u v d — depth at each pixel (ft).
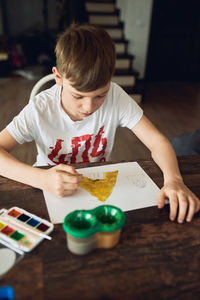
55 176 2.14
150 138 3.01
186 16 13.19
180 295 1.42
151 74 14.25
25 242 1.67
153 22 12.22
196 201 2.10
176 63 14.34
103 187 2.29
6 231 1.75
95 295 1.40
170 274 1.53
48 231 1.76
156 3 11.80
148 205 2.10
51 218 1.90
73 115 3.01
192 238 1.81
